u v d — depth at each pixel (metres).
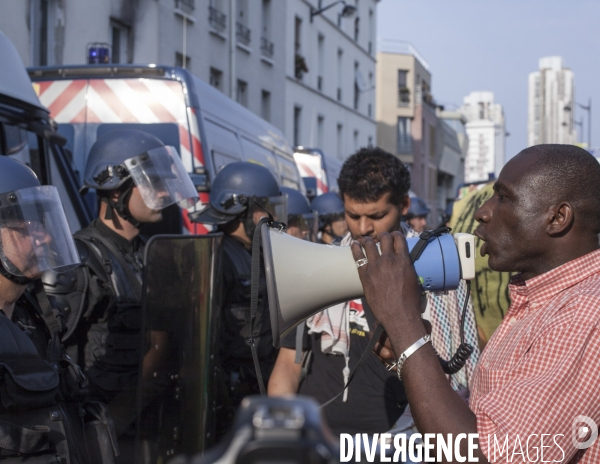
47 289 2.67
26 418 1.94
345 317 2.61
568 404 1.48
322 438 0.60
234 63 17.84
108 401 2.81
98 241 3.04
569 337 1.52
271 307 1.82
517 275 1.83
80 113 6.56
